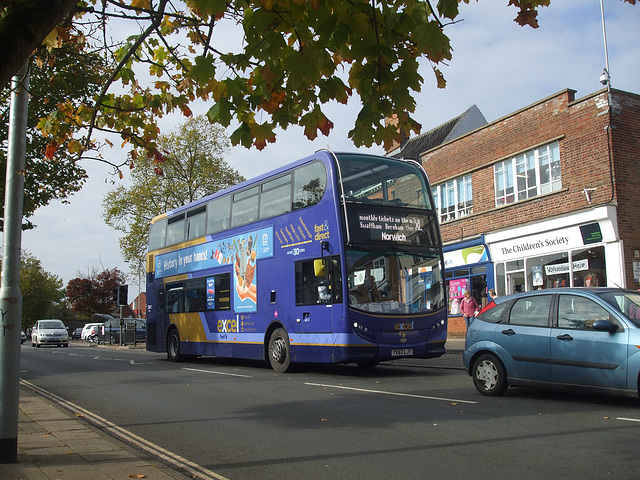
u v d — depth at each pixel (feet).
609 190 56.90
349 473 17.62
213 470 18.56
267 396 33.78
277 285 46.39
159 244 68.08
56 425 25.82
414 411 27.07
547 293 29.25
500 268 70.79
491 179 72.02
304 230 43.88
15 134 19.27
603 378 25.81
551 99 63.57
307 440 22.21
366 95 13.56
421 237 43.60
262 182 49.90
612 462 17.60
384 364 53.83
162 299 66.08
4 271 18.72
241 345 50.85
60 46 19.88
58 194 48.75
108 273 246.06
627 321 25.76
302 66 12.84
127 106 20.77
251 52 13.10
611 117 57.36
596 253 58.34
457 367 47.93
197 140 114.52
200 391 37.09
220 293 54.54
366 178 42.70
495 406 27.50
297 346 43.80
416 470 17.58
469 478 16.57
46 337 138.41
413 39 12.80
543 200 64.13
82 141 20.84
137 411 30.42
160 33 17.93
